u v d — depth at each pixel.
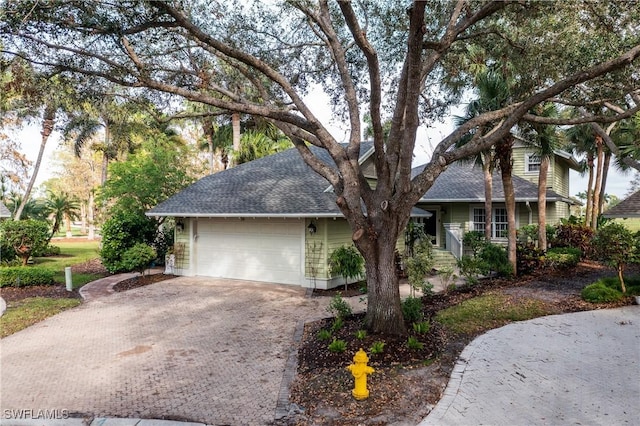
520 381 6.05
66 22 6.30
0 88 7.66
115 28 6.36
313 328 8.81
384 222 7.43
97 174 46.50
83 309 11.13
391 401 5.43
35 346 8.06
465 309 10.09
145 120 17.31
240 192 16.00
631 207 13.34
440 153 7.46
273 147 30.52
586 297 11.12
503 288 12.75
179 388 6.05
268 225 14.80
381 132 7.29
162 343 8.17
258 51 9.88
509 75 11.56
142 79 6.75
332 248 13.54
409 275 10.28
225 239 15.87
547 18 8.34
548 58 8.95
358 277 13.65
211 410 5.36
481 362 6.75
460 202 21.00
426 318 9.05
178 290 13.51
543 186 16.73
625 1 7.45
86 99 8.32
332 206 12.79
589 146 24.45
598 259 12.29
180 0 6.89
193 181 21.84
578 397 5.55
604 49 8.42
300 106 7.48
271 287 13.77
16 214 24.86
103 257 17.08
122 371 6.73
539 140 14.25
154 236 19.22
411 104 6.43
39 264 21.12
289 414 5.23
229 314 10.36
